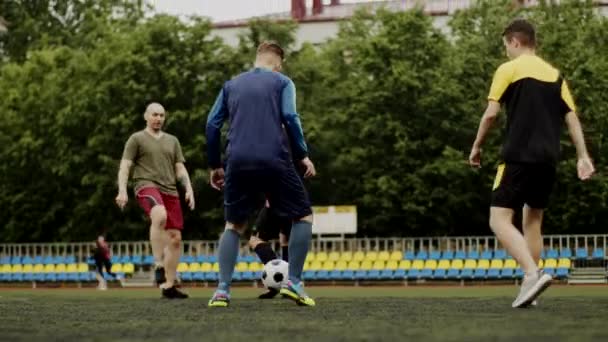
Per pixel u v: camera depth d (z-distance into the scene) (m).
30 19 71.25
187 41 46.09
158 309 8.49
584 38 45.88
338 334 5.39
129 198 45.34
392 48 44.06
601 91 42.69
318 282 37.81
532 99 8.66
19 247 40.06
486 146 43.06
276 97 8.99
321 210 37.62
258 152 8.86
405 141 42.88
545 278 8.23
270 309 8.34
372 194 43.81
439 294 23.00
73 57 51.31
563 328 5.73
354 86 44.91
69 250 39.75
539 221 9.10
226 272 9.15
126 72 45.72
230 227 9.23
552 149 8.63
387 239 37.09
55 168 46.81
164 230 13.16
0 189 49.47
